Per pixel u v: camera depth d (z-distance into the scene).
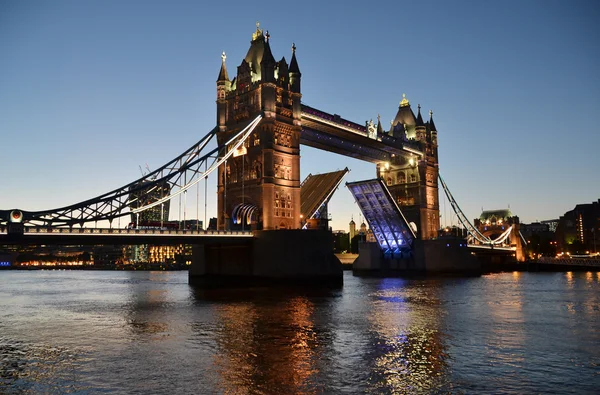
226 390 21.56
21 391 21.56
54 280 127.88
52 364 25.98
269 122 78.44
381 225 105.69
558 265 139.12
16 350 29.41
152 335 33.88
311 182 102.75
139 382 22.73
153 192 71.94
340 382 22.64
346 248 191.50
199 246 85.81
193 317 42.03
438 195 124.44
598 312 45.56
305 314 43.50
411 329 36.03
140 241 62.69
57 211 61.47
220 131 84.00
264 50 80.56
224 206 83.00
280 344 30.66
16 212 55.56
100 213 65.50
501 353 28.33
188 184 75.06
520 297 59.59
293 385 22.22
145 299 59.84
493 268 145.38
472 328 36.53
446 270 107.38
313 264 71.62
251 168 81.12
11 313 46.78
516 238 160.88
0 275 177.38
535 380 23.03
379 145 105.44
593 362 26.23
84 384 22.50
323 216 100.88
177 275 162.62
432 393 21.20
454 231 132.00
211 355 27.72
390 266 114.56
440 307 49.03
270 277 72.50
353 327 36.78
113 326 37.88
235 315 42.94
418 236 117.88
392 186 123.00
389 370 24.62
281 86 81.88
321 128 91.25
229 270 79.44
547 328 36.59
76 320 41.41
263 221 77.12
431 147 124.06
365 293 63.62
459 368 25.00
